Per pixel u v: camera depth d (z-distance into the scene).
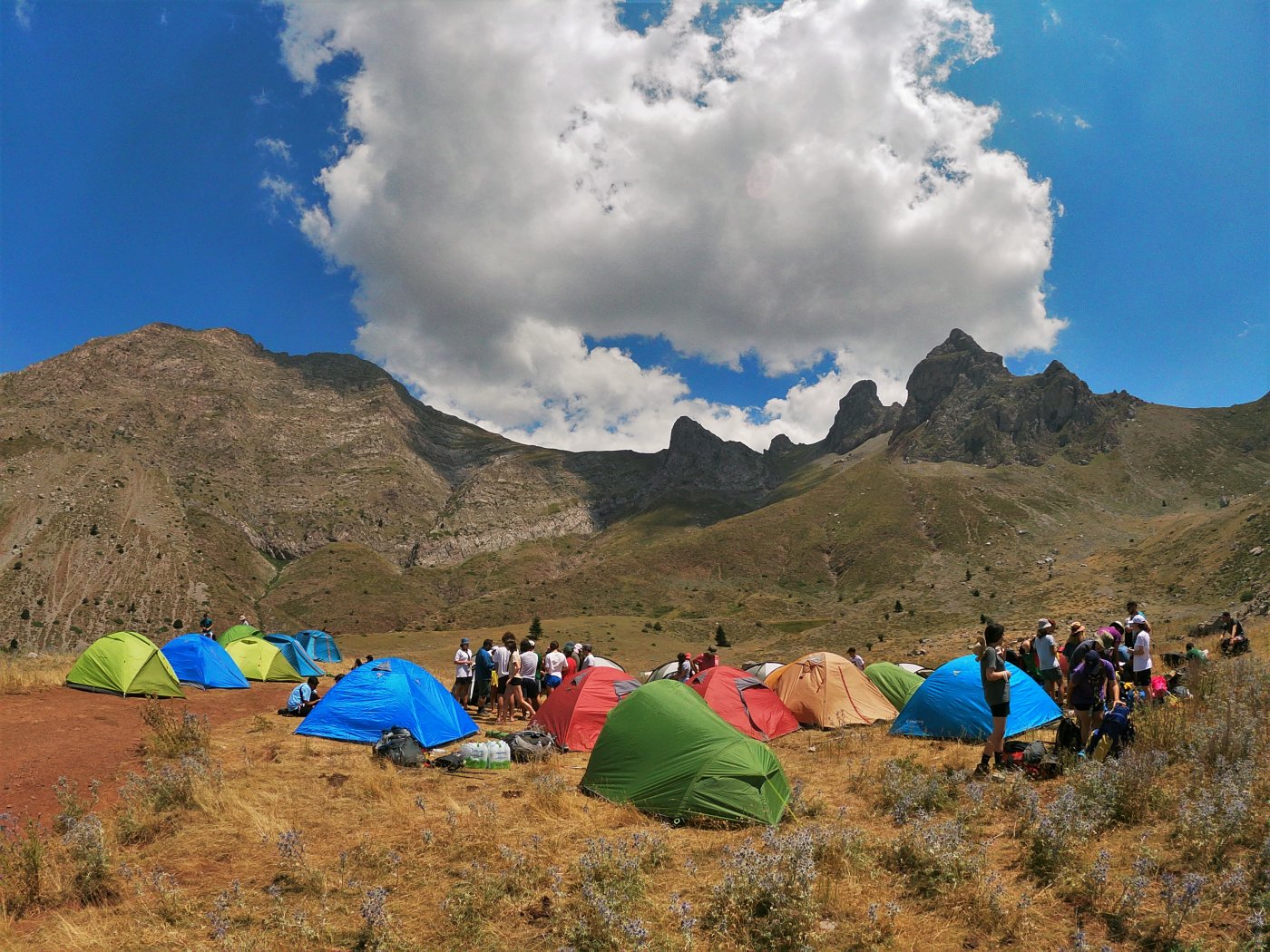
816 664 16.08
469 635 161.88
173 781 8.60
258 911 5.82
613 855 6.45
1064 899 5.60
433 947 5.27
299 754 11.59
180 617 195.88
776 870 5.67
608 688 13.91
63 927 5.55
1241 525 119.94
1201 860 5.85
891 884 6.10
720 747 8.86
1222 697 10.38
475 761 11.19
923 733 12.62
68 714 13.20
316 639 33.94
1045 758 9.18
